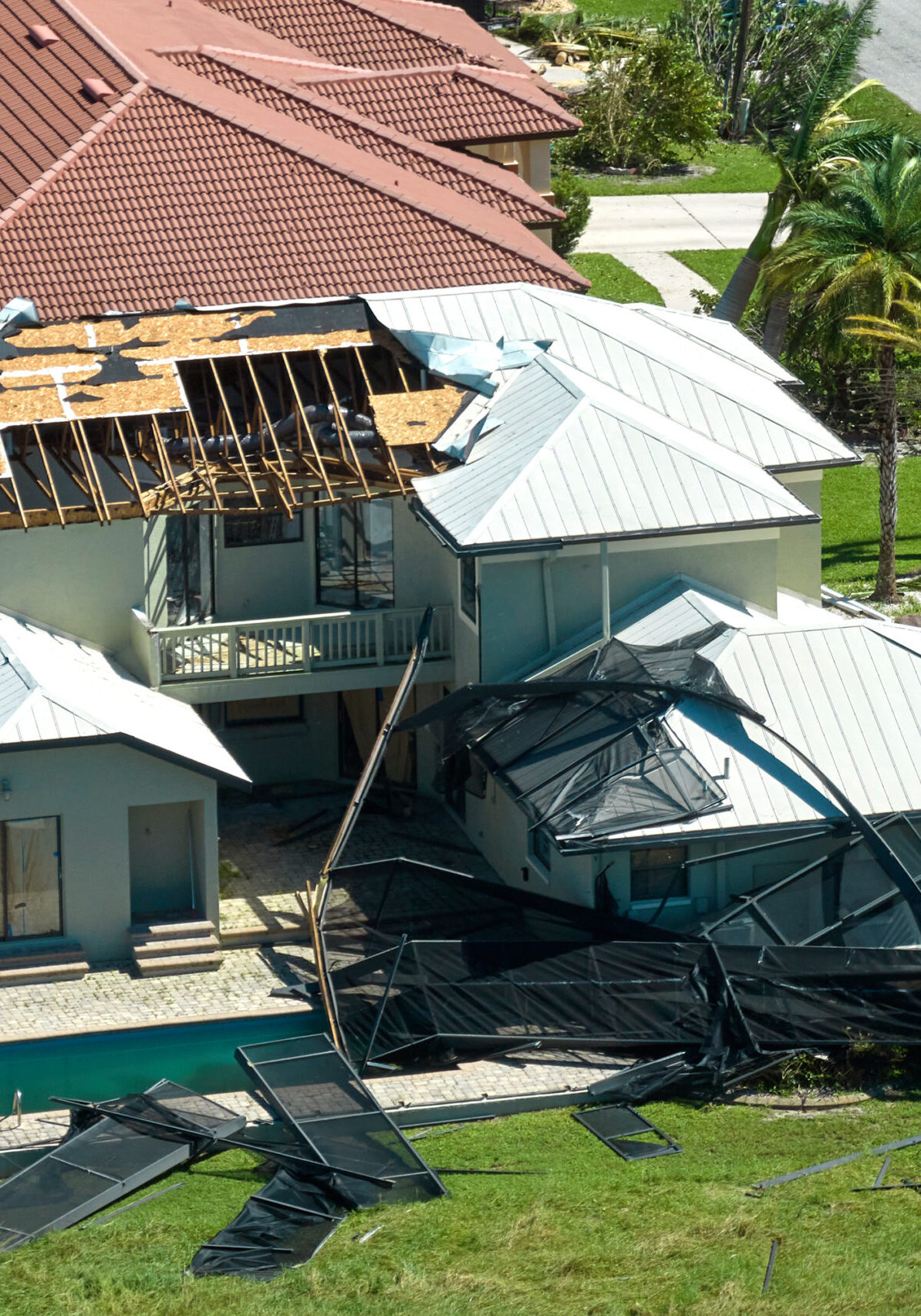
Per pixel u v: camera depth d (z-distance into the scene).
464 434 91.25
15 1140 67.81
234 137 108.69
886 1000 71.50
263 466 90.38
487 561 84.00
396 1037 72.81
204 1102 69.31
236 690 89.31
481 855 91.44
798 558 94.12
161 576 91.75
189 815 83.50
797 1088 70.25
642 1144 66.06
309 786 99.06
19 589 87.69
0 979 79.50
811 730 78.38
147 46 122.62
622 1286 54.66
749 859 77.94
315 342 95.94
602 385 92.75
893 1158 63.69
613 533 83.19
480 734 82.44
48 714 78.56
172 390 90.19
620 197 192.00
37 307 99.06
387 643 91.75
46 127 111.50
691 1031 72.31
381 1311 53.66
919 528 135.12
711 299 155.00
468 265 105.81
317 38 139.88
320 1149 64.94
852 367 144.62
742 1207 59.84
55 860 80.38
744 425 93.38
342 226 105.94
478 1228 59.50
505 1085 71.50
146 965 80.69
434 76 130.00
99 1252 58.69
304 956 82.88
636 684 79.25
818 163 126.69
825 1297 53.12
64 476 91.00
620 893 77.38
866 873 76.00
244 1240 59.16
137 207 104.56
